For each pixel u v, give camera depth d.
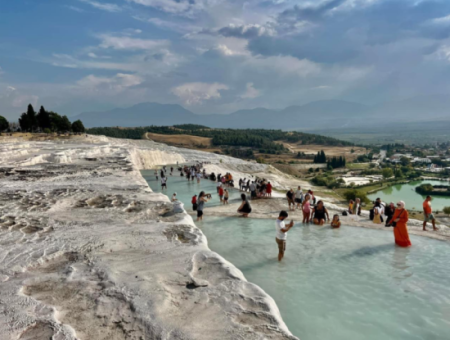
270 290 9.34
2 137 70.19
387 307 8.41
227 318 5.49
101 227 10.77
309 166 198.38
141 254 8.30
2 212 12.53
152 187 36.03
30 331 4.89
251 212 20.59
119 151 44.69
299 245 13.60
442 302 8.67
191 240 9.51
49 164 29.19
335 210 25.22
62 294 6.21
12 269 7.31
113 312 5.61
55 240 9.34
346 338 7.07
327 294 9.11
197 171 45.69
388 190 133.12
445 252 12.68
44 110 91.00
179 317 5.49
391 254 12.46
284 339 4.95
